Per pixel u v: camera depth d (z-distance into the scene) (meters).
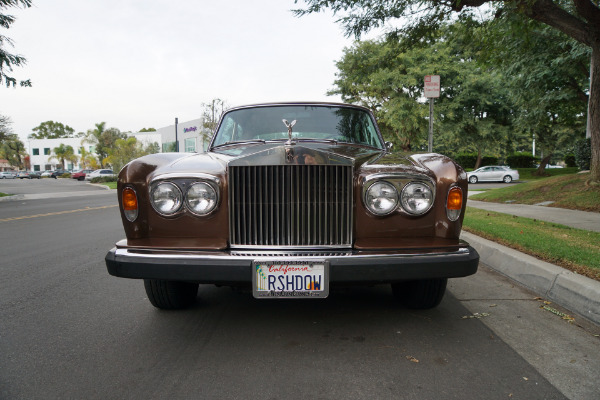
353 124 3.82
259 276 2.33
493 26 8.11
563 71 15.26
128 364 2.31
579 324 2.85
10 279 4.18
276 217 2.48
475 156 38.41
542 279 3.53
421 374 2.17
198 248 2.44
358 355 2.39
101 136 59.25
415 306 3.11
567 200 8.54
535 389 2.02
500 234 5.00
